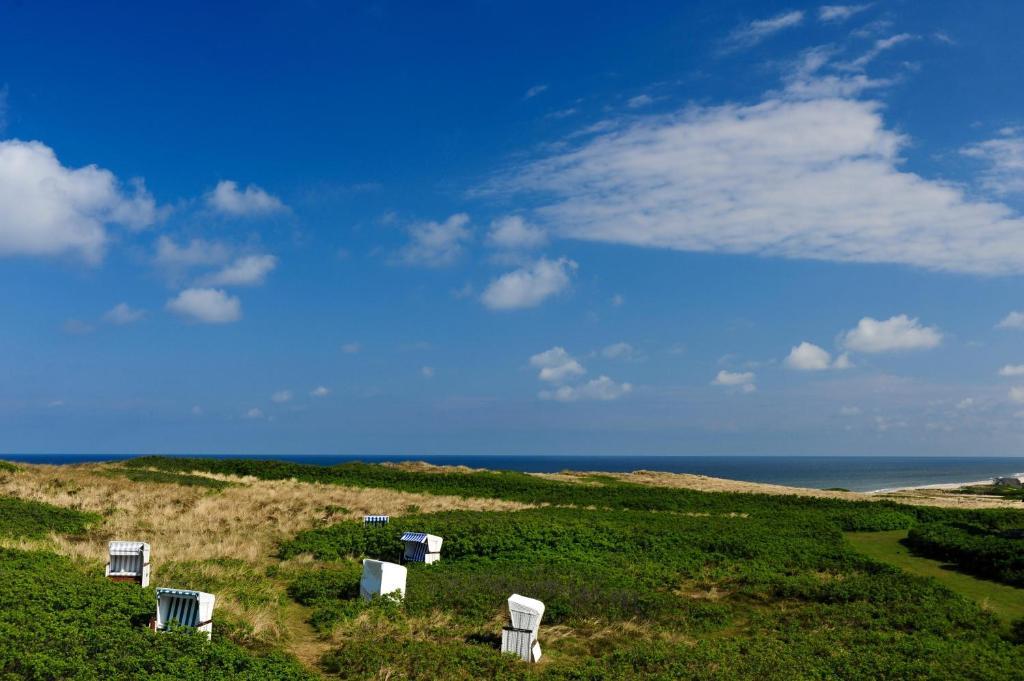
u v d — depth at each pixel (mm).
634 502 52000
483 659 17625
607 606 22656
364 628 19672
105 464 62906
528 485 61156
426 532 33406
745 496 58250
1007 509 52188
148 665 14656
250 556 29016
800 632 21141
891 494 86188
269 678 15203
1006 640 20438
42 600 17219
